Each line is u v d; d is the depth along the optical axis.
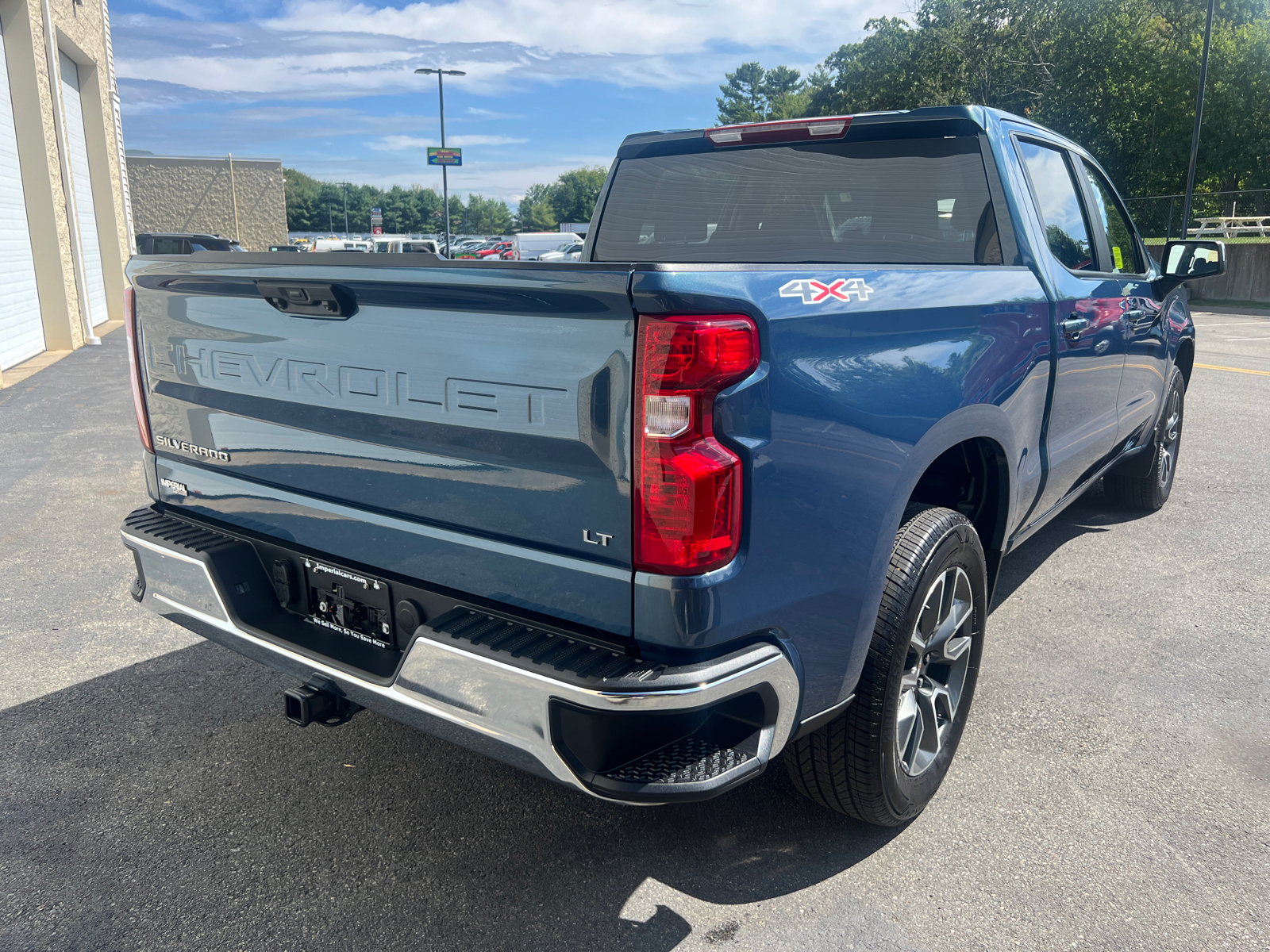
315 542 2.23
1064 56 39.34
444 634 1.84
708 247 3.43
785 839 2.42
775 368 1.71
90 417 8.26
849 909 2.15
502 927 2.09
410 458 1.96
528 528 1.80
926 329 2.20
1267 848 2.37
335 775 2.71
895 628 2.13
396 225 160.12
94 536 4.94
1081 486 3.90
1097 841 2.40
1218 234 28.53
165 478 2.63
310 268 1.97
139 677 3.33
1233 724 2.99
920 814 2.52
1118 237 4.11
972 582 2.53
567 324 1.66
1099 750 2.83
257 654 2.29
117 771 2.72
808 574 1.86
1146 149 37.72
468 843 2.40
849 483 1.91
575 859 2.33
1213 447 7.08
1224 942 2.04
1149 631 3.70
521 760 1.78
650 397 1.59
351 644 2.20
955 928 2.08
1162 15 38.12
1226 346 14.71
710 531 1.64
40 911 2.13
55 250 12.99
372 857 2.34
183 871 2.28
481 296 1.74
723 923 2.11
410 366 1.90
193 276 2.29
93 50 17.05
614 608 1.71
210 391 2.38
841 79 54.56
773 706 1.82
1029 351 2.74
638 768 1.71
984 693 3.18
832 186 3.15
